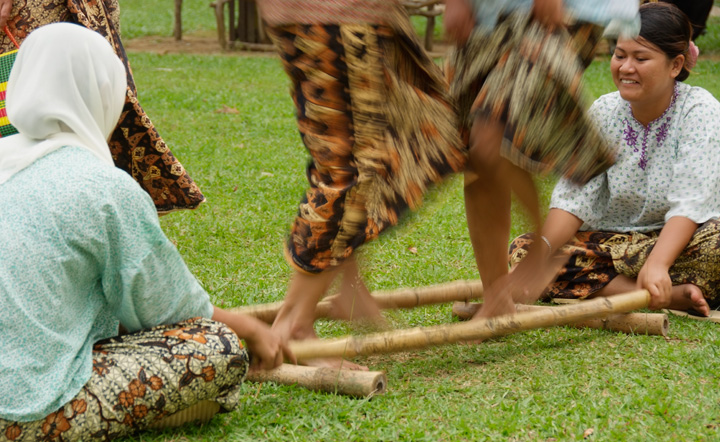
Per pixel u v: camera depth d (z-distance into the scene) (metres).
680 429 3.10
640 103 4.63
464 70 3.81
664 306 4.38
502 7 3.72
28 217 2.79
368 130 3.37
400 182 3.43
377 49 3.35
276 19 3.38
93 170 2.88
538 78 3.57
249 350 3.46
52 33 3.01
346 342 3.58
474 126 3.71
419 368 3.80
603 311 4.09
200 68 14.45
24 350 2.74
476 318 4.02
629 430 3.09
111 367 2.86
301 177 7.63
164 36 18.61
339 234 3.41
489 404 3.36
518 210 3.97
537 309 4.19
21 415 2.69
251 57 15.98
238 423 3.14
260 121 10.23
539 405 3.34
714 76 13.31
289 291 3.60
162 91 11.91
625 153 4.77
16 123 2.98
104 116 3.13
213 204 6.65
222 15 16.69
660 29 4.45
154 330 3.01
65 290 2.80
